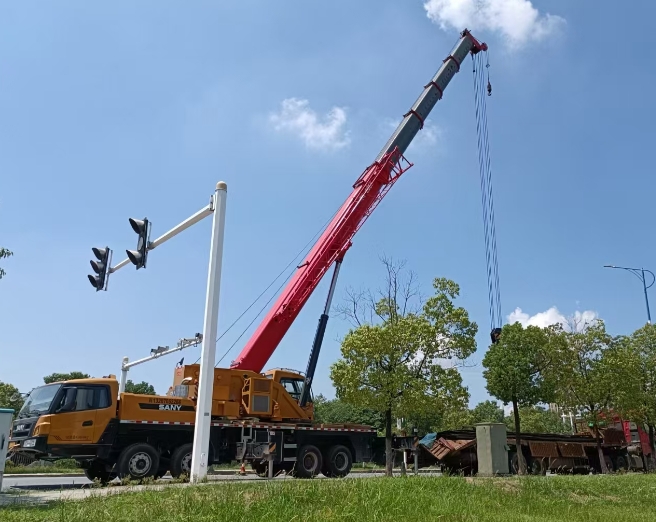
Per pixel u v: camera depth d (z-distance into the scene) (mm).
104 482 16734
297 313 22156
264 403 19734
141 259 15195
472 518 8844
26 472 24031
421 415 22000
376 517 8289
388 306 23922
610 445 30062
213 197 15656
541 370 23812
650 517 10336
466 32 31266
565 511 10672
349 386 20969
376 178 24812
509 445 26141
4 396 30422
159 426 17109
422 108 27562
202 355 14883
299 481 11984
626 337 31000
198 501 8859
